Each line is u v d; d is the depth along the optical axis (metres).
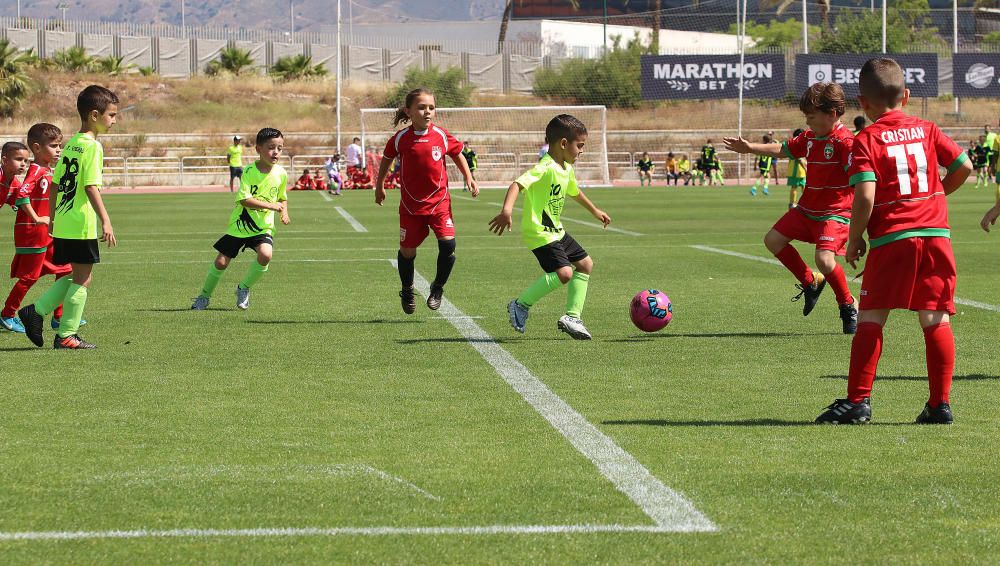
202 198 46.09
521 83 94.31
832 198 11.23
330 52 94.31
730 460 6.25
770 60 62.28
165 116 73.69
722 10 113.12
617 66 77.94
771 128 71.62
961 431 6.96
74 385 8.50
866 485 5.77
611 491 5.64
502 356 9.80
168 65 90.75
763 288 14.91
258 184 12.70
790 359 9.64
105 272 17.27
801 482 5.82
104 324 11.82
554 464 6.16
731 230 26.11
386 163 11.58
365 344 10.48
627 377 8.81
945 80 71.06
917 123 7.14
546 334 11.08
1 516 5.25
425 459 6.28
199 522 5.16
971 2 100.12
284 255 20.12
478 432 6.95
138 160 63.50
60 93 75.12
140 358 9.73
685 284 15.39
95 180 9.96
